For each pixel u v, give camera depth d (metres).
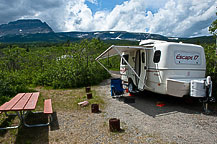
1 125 4.07
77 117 4.62
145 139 3.29
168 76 5.42
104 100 6.58
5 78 7.71
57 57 11.92
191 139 3.27
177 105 5.78
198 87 4.68
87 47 11.67
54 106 5.73
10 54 12.19
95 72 11.72
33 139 3.37
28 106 3.52
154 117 4.58
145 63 6.37
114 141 3.23
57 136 3.48
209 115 4.67
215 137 3.35
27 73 11.58
